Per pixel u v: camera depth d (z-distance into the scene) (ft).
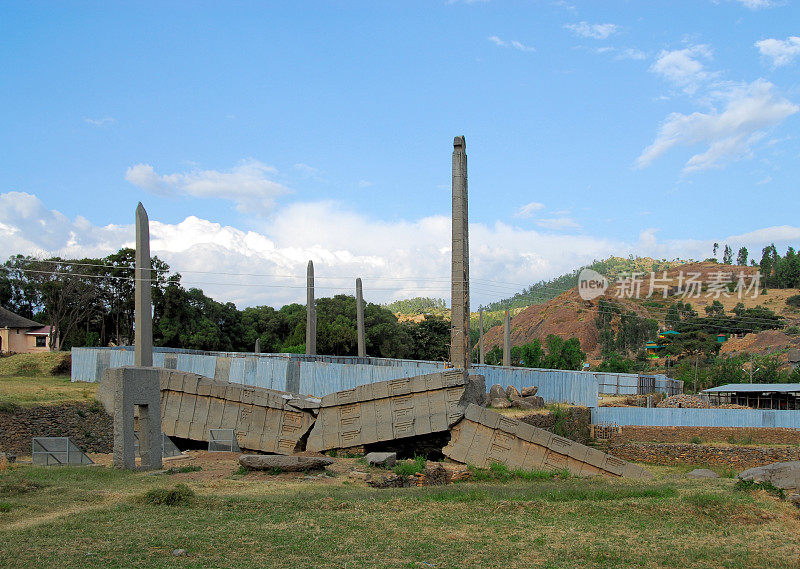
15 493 54.70
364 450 94.17
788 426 127.44
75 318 221.05
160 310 216.54
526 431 86.69
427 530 46.65
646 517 51.75
